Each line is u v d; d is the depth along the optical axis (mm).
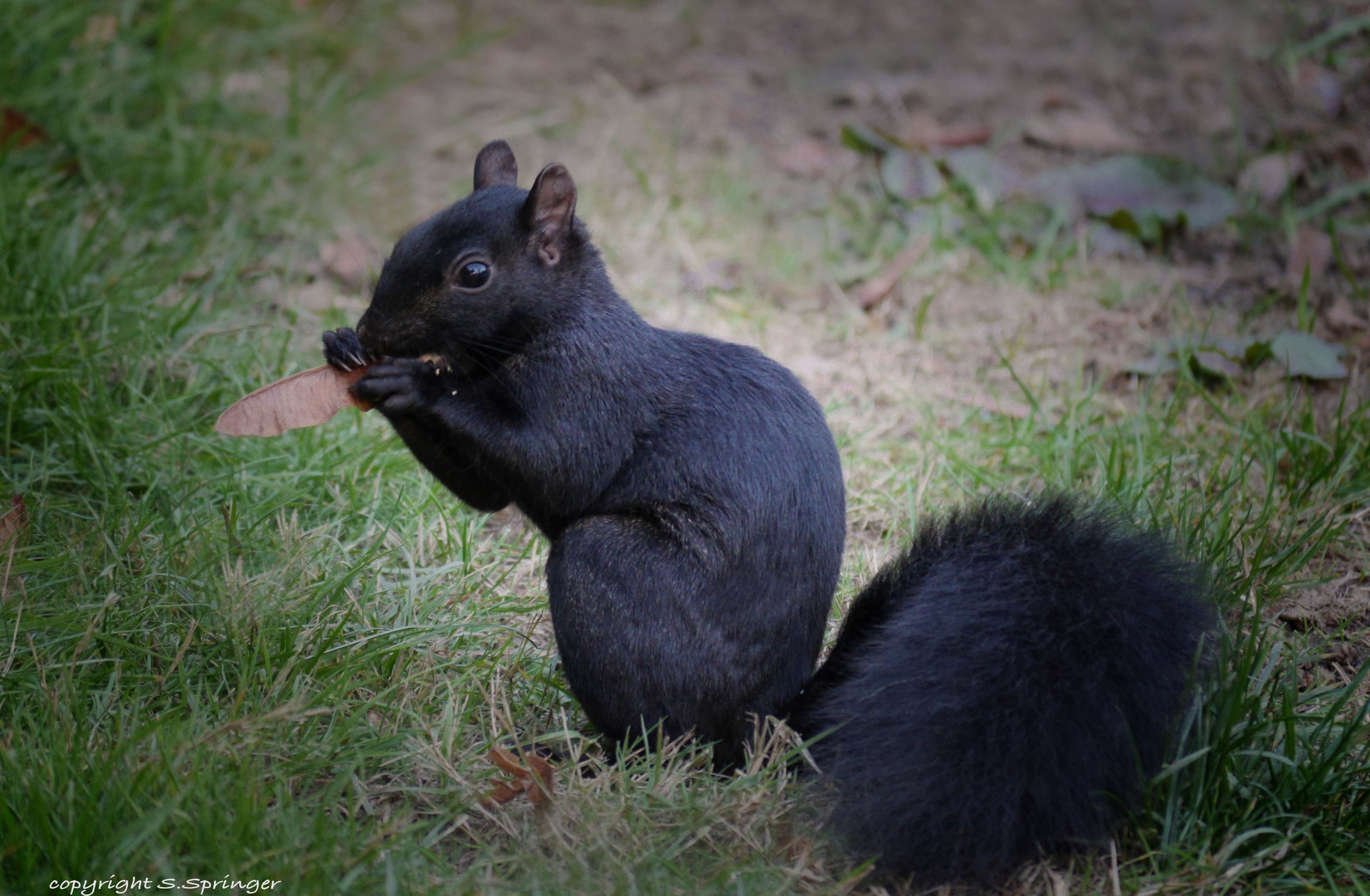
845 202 11867
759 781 5777
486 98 13289
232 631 6391
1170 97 13164
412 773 5859
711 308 10531
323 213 11094
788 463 6047
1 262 8680
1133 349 10031
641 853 5379
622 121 13016
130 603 6598
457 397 6133
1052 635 5707
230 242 10320
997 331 10336
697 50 14594
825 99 13578
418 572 7406
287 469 8094
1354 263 10672
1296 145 11922
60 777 5188
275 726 5660
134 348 8602
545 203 6199
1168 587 5922
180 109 11891
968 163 11867
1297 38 13438
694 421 6113
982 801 5363
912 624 5809
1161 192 11570
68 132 10789
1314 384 9469
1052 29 14922
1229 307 10484
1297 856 5461
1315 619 7203
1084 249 11078
